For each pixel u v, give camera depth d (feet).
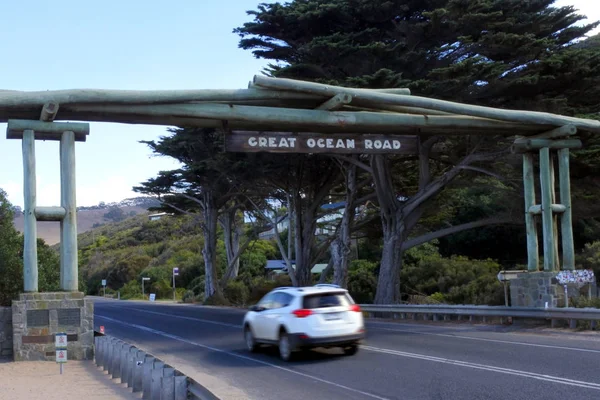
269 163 108.47
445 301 118.93
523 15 85.92
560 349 47.67
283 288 51.90
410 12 88.38
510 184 96.63
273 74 89.71
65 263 52.65
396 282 99.40
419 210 100.89
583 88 85.71
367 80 79.05
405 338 58.85
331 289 48.78
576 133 75.41
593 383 34.22
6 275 62.59
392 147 65.05
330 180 120.06
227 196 150.00
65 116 54.19
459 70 77.56
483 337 57.88
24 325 50.90
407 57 83.87
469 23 82.17
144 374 34.76
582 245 145.59
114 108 54.54
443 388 34.68
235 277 185.16
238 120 58.95
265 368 45.34
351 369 42.73
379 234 123.85
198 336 71.20
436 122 65.16
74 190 52.95
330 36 86.07
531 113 68.33
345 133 64.39
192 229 325.01
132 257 288.10
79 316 52.39
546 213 70.79
